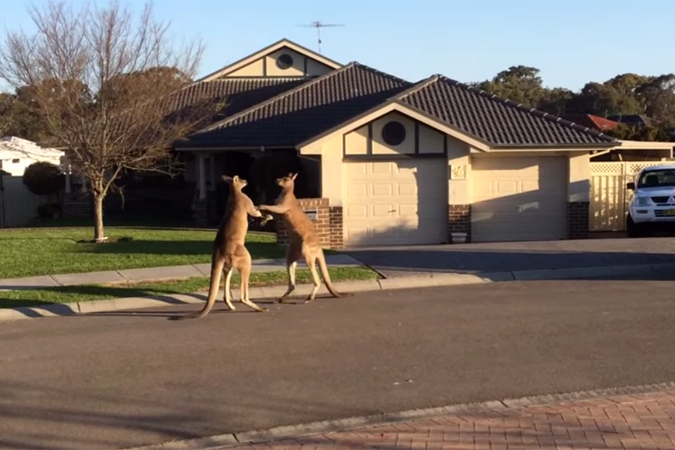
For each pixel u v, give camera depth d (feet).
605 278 50.57
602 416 23.95
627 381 28.19
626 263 54.08
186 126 70.38
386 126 74.74
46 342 36.04
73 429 24.54
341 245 74.28
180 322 39.68
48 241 67.87
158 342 35.37
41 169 109.50
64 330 38.65
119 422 25.07
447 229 75.51
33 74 63.67
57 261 56.54
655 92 244.01
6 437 23.93
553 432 22.70
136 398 27.40
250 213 42.42
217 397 27.30
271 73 115.75
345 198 75.05
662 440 21.89
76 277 51.11
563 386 27.73
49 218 107.96
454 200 74.90
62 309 43.39
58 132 64.54
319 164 82.07
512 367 30.22
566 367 30.07
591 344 33.42
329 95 99.60
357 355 32.40
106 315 42.34
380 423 24.38
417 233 75.61
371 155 74.74
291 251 44.65
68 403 27.02
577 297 43.88
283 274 51.11
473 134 73.97
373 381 28.76
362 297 45.55
